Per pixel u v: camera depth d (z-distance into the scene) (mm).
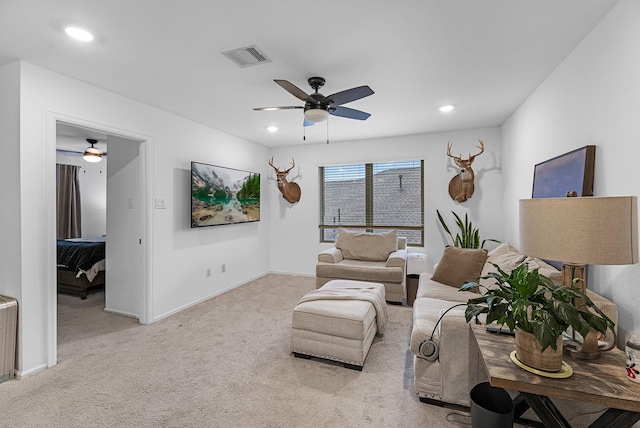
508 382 1245
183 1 1690
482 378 1850
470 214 4598
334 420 1835
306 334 2531
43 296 2469
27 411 1921
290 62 2420
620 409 1169
